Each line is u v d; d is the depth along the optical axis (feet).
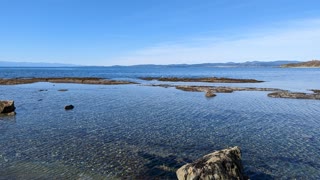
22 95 162.91
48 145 65.82
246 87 214.90
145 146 65.46
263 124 89.35
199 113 107.65
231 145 66.85
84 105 126.72
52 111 110.63
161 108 119.14
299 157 59.16
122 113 107.04
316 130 81.92
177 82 279.90
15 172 50.24
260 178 49.14
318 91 182.50
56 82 267.39
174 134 76.23
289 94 161.58
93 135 74.69
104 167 52.85
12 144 66.54
